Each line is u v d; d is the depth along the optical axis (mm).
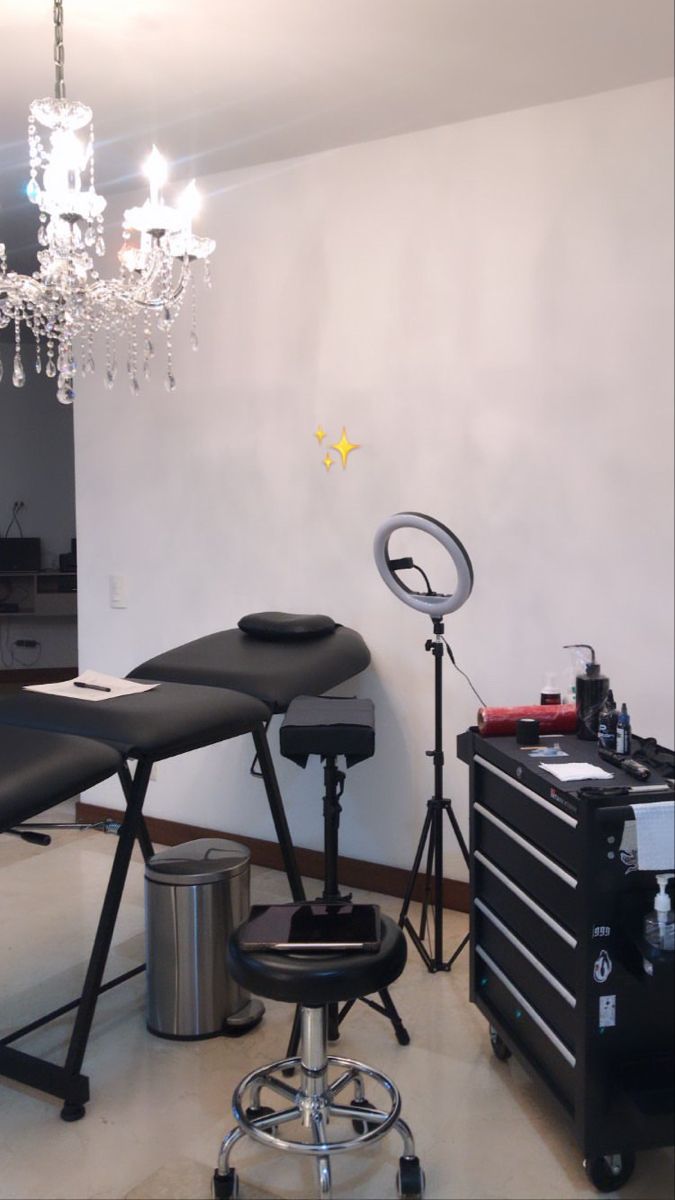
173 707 2373
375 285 3232
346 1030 2459
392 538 3240
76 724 2275
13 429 7859
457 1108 2121
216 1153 1978
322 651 3023
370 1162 1945
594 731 2258
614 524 2873
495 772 2186
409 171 3137
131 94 2855
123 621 3943
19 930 3068
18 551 7648
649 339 2783
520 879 2105
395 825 3336
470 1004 2588
